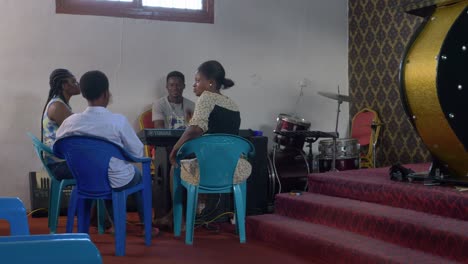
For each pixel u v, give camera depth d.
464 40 3.47
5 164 5.88
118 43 6.29
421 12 3.74
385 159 7.02
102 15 6.23
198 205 4.88
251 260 3.66
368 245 3.40
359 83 7.35
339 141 6.12
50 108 4.51
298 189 5.81
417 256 3.11
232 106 4.21
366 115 7.08
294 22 7.19
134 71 6.36
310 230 3.91
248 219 4.48
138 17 6.38
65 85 4.69
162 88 6.47
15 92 5.91
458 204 3.36
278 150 5.95
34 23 5.98
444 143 3.58
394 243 3.44
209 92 4.14
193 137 3.97
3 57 5.88
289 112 7.16
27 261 0.84
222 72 4.24
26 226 1.64
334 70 7.43
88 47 6.18
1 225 4.92
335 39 7.43
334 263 3.47
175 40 6.55
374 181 4.12
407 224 3.33
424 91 3.51
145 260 3.60
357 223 3.75
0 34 5.87
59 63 6.07
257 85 6.99
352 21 7.44
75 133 3.66
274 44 7.08
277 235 4.09
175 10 6.54
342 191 4.35
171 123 5.99
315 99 7.32
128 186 3.71
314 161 6.78
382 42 7.02
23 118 5.94
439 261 2.99
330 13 7.39
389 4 6.91
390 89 6.93
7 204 1.63
